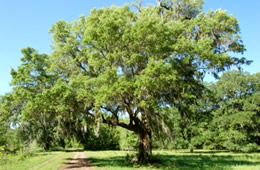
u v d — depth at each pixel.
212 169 17.45
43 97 15.86
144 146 19.69
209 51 15.29
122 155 34.06
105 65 15.59
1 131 31.97
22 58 18.14
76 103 17.64
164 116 18.61
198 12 19.62
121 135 58.34
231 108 45.59
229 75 47.12
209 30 17.09
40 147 48.25
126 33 14.44
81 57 17.83
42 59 18.58
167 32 14.83
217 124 46.94
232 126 46.56
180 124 49.78
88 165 19.03
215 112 46.81
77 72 18.58
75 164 20.20
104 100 14.06
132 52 15.53
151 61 13.55
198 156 33.19
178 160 25.39
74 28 19.31
